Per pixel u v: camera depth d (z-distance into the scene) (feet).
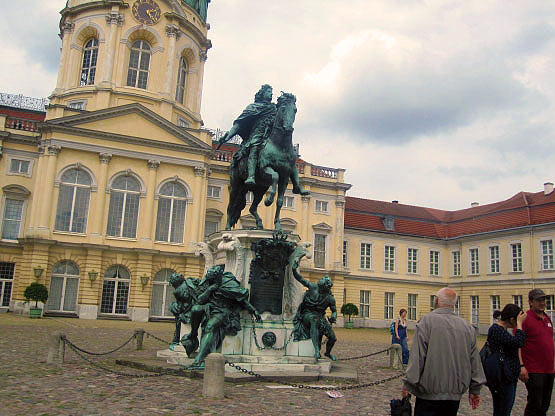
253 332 34.99
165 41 144.56
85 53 145.18
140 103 131.03
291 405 26.35
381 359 57.67
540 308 23.06
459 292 167.94
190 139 129.70
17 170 125.39
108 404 24.88
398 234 172.45
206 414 23.38
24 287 113.50
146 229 124.06
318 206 158.30
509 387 21.89
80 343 56.44
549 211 140.87
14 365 36.96
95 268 117.39
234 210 41.70
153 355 44.88
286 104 38.45
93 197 121.29
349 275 163.02
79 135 121.08
